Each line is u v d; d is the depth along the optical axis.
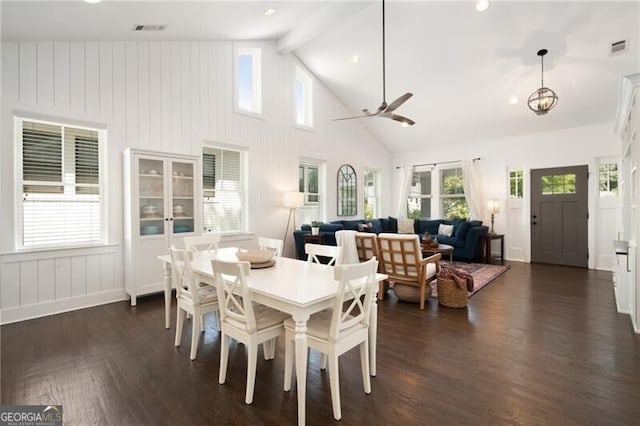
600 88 4.84
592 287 4.43
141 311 3.49
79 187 3.61
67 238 3.53
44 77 3.29
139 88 4.01
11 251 3.14
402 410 1.81
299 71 6.26
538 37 4.21
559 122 5.86
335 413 1.74
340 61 5.76
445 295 3.64
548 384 2.05
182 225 4.23
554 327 2.99
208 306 2.49
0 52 3.03
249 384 1.89
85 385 2.07
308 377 2.19
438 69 5.28
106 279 3.75
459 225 6.53
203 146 4.82
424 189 8.07
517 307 3.59
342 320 1.87
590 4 3.61
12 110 3.11
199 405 1.87
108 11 2.95
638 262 2.83
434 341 2.71
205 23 3.94
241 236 5.18
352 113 7.36
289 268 2.54
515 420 1.71
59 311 3.41
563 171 6.01
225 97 4.96
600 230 5.68
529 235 6.39
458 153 7.41
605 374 2.16
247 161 5.30
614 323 3.08
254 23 4.45
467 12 4.10
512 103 5.61
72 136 3.55
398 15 4.38
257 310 2.25
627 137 3.66
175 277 2.66
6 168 3.11
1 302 3.09
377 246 3.88
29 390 2.00
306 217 6.48
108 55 3.75
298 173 6.16
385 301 3.89
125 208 3.81
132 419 1.74
